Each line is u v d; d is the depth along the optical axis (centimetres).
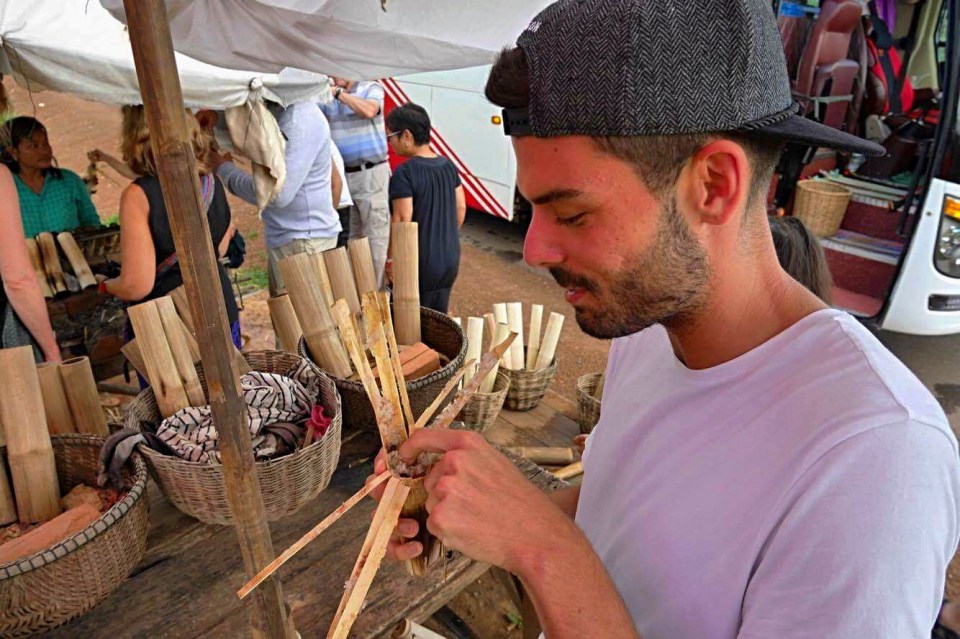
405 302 216
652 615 68
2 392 132
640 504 72
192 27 187
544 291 529
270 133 265
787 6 392
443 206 335
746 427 63
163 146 67
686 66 53
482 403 208
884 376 56
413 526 92
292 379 170
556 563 65
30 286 213
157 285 223
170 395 159
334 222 342
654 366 80
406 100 620
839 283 429
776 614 55
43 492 136
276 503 140
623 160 56
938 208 352
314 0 188
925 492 51
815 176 464
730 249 63
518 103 60
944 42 421
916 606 50
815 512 54
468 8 199
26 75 208
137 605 124
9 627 110
